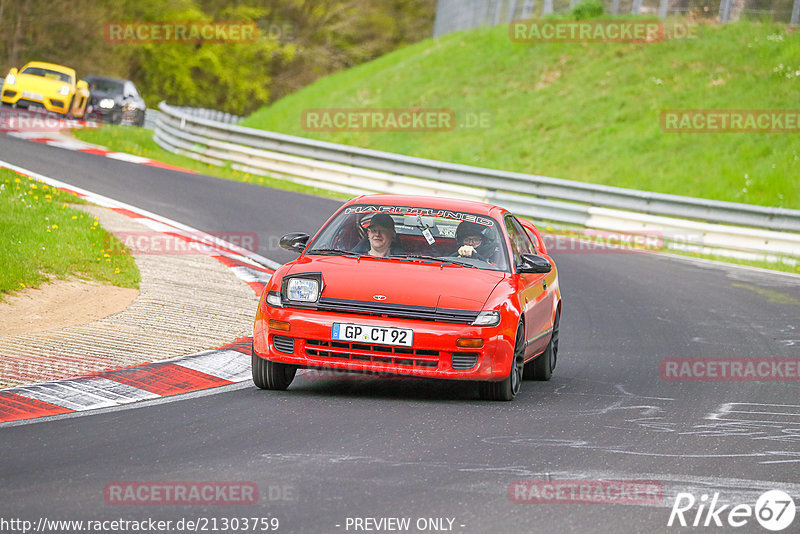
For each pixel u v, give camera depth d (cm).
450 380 3167
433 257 2972
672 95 11369
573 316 4653
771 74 11162
